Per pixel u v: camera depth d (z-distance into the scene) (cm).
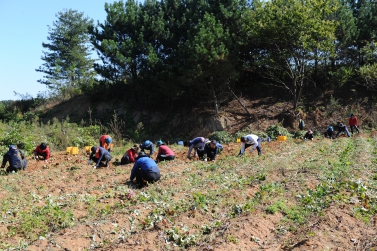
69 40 4844
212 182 1069
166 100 3114
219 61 2598
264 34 2633
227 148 1944
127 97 3294
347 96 3059
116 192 1007
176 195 960
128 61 2842
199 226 740
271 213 799
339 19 2883
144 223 757
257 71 3106
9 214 858
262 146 1928
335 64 3191
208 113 2978
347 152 1552
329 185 1000
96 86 3366
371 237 689
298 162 1344
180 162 1420
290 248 640
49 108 3900
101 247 670
